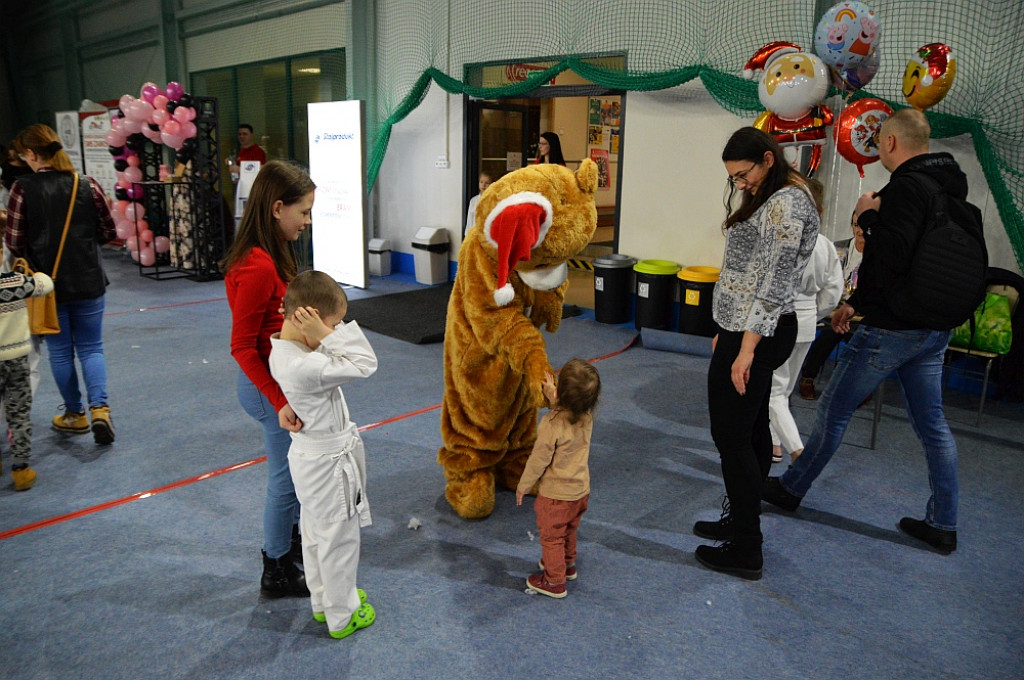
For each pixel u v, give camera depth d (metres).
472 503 3.06
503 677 2.16
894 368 2.79
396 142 9.17
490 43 7.84
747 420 2.54
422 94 8.20
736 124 6.07
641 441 4.02
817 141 4.76
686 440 4.05
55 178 3.60
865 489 3.47
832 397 2.97
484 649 2.28
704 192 6.38
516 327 2.75
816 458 3.07
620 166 6.97
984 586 2.68
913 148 2.67
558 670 2.19
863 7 4.38
